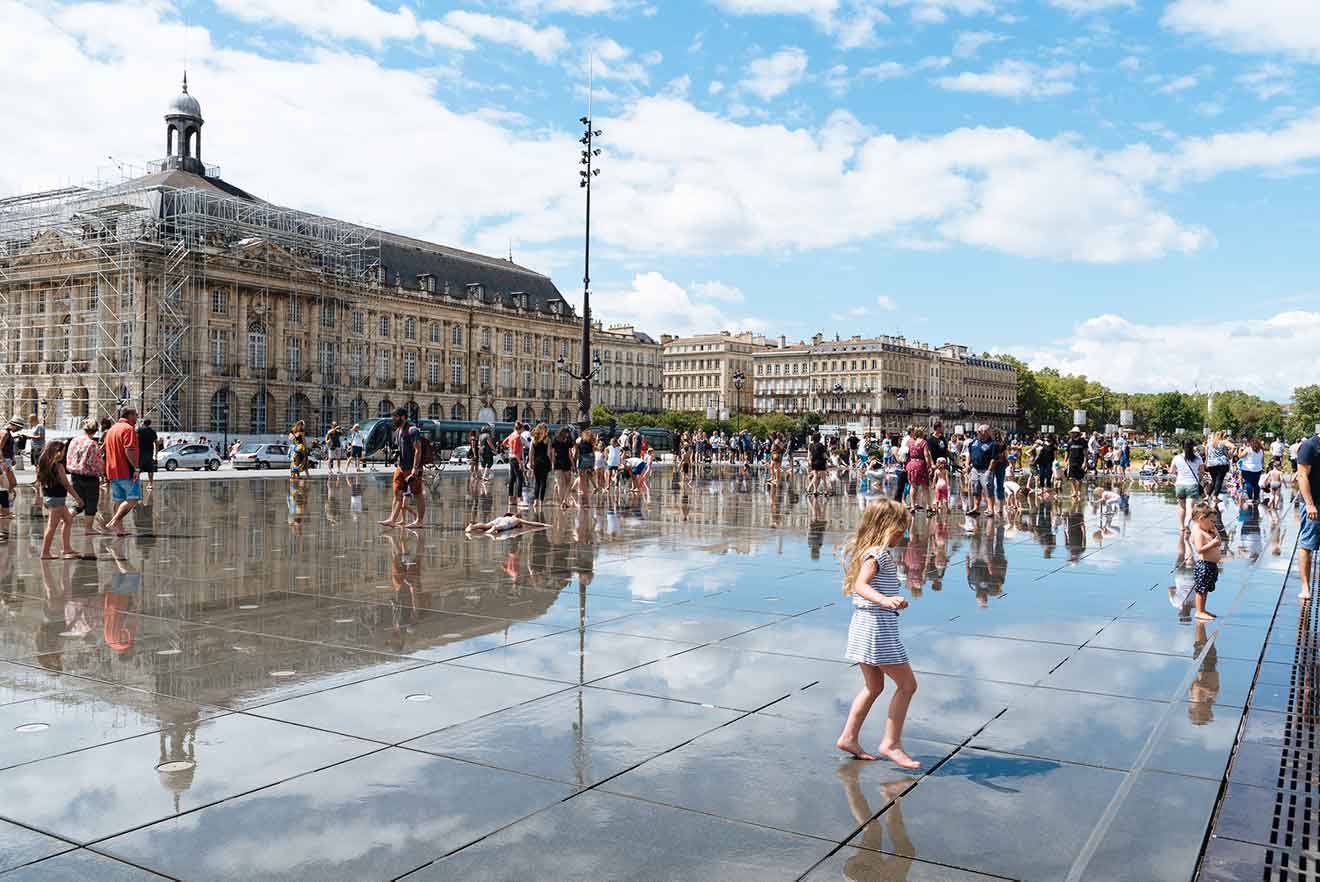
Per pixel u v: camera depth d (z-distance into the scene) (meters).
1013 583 12.68
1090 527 20.83
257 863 4.50
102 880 4.33
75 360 70.19
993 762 5.91
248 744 6.09
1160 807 5.24
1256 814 5.15
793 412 160.12
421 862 4.52
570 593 11.59
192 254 71.12
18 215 68.75
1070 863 4.58
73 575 12.80
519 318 115.38
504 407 113.12
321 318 85.06
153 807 5.11
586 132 35.72
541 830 4.88
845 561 6.30
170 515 21.78
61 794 5.28
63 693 7.19
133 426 17.41
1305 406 180.88
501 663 8.16
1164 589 12.27
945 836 4.86
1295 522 23.81
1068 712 6.92
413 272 104.19
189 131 79.94
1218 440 26.58
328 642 8.91
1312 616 10.51
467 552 15.42
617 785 5.47
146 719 6.58
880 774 5.69
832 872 4.46
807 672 7.92
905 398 170.00
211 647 8.70
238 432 76.50
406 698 7.11
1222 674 8.00
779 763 5.84
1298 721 6.74
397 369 99.00
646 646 8.81
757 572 13.37
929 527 20.47
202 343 73.06
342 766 5.72
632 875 4.42
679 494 31.75
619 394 150.75
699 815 5.08
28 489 28.91
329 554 15.09
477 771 5.67
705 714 6.78
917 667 8.18
